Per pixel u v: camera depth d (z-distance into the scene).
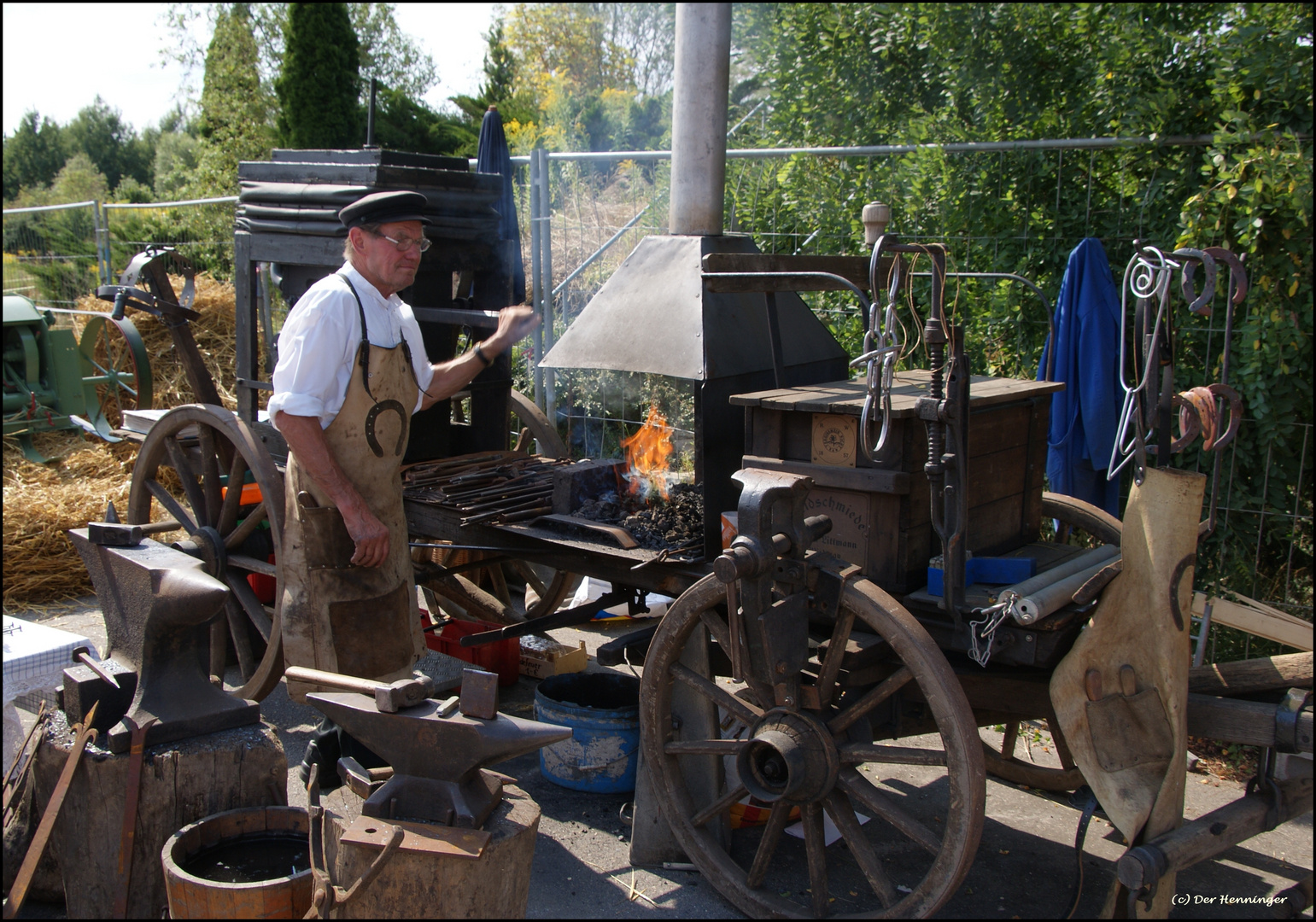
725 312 3.15
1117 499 3.92
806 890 2.78
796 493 2.40
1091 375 3.75
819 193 5.45
